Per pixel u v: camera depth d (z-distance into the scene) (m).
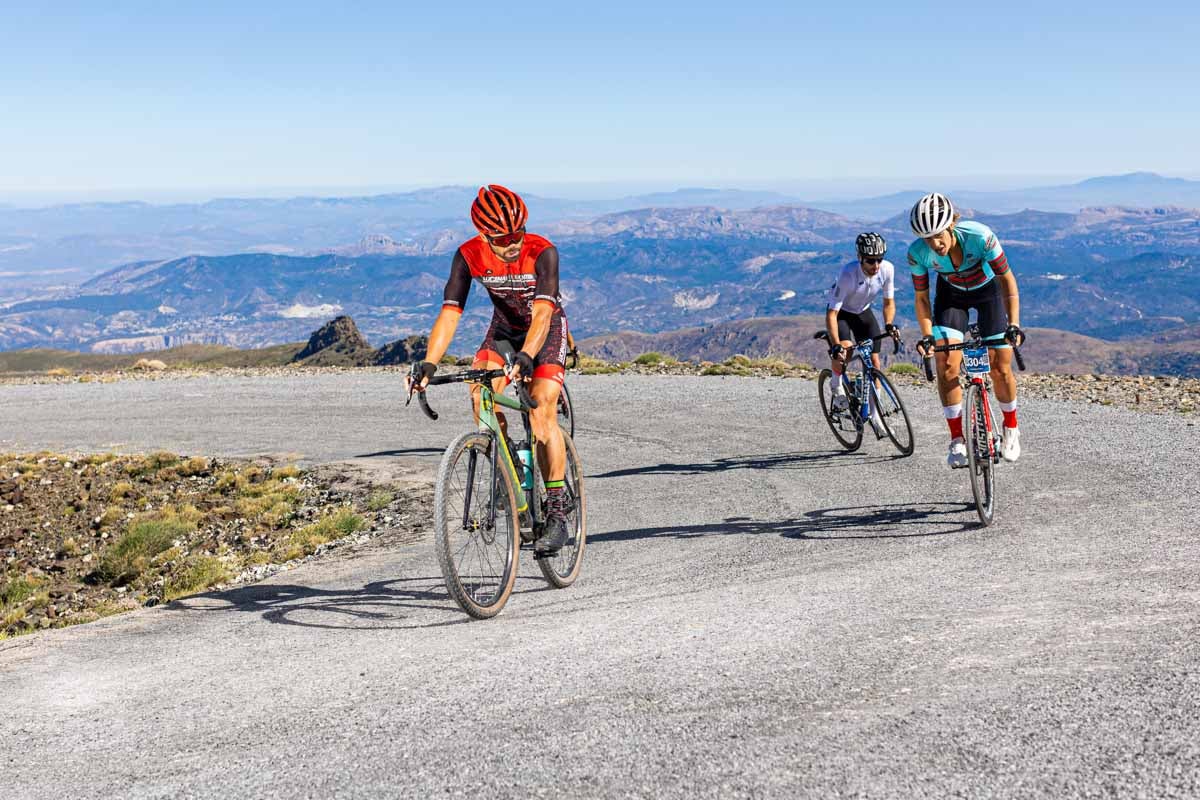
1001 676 3.79
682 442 14.23
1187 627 4.31
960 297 8.28
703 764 3.07
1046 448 10.97
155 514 14.60
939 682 3.77
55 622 11.02
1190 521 7.15
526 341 5.71
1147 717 3.23
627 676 4.10
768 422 15.41
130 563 12.80
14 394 26.41
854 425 12.33
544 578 7.15
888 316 11.89
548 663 4.42
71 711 4.36
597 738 3.36
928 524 8.08
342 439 17.66
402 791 3.04
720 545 8.02
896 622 4.81
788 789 2.85
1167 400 14.51
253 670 4.84
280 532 12.94
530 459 6.25
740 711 3.55
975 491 7.63
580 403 18.75
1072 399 15.16
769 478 11.14
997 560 6.40
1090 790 2.75
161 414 21.80
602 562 7.71
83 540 14.26
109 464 17.09
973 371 8.07
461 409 19.77
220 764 3.46
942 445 12.15
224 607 6.84
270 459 16.52
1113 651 4.02
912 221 7.91
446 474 5.40
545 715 3.66
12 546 14.23
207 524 13.91
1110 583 5.42
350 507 12.89
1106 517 7.61
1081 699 3.45
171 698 4.43
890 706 3.52
